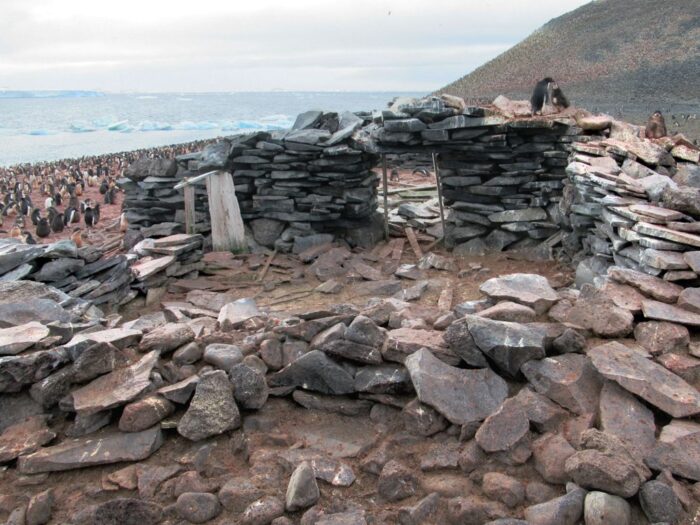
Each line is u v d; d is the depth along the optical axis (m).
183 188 13.69
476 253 12.65
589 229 9.62
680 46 32.72
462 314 5.70
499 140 11.75
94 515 3.77
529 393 4.31
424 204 16.12
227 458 4.40
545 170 12.10
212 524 3.81
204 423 4.47
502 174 12.25
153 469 4.24
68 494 4.14
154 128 88.25
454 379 4.53
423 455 4.23
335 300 10.37
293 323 5.84
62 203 21.30
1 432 4.67
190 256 11.62
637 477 3.46
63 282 9.05
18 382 4.80
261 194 13.55
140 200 14.23
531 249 12.10
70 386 4.84
